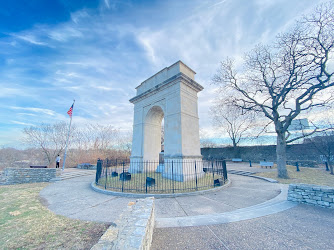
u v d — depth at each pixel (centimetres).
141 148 1722
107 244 242
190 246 359
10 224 491
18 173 1309
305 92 1312
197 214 583
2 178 1259
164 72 1628
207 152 3619
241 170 1853
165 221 504
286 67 1393
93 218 544
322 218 505
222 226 457
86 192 959
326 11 1216
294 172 1536
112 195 878
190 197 820
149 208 417
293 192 698
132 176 1389
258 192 905
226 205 687
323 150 1761
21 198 832
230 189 991
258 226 452
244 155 3083
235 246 354
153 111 1781
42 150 3009
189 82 1486
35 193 945
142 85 1931
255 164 2573
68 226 473
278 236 394
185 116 1397
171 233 423
